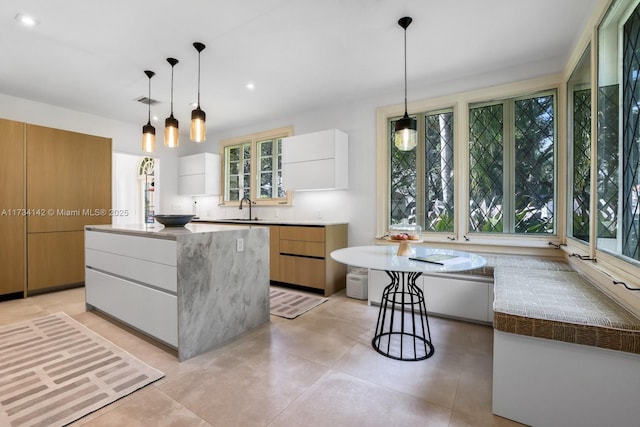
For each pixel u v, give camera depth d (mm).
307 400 1622
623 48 1636
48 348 2189
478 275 2678
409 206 3678
